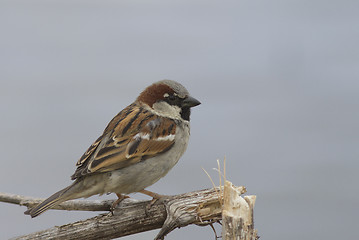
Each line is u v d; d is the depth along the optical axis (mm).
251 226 7941
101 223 8883
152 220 8945
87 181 9742
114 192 10180
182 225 8492
